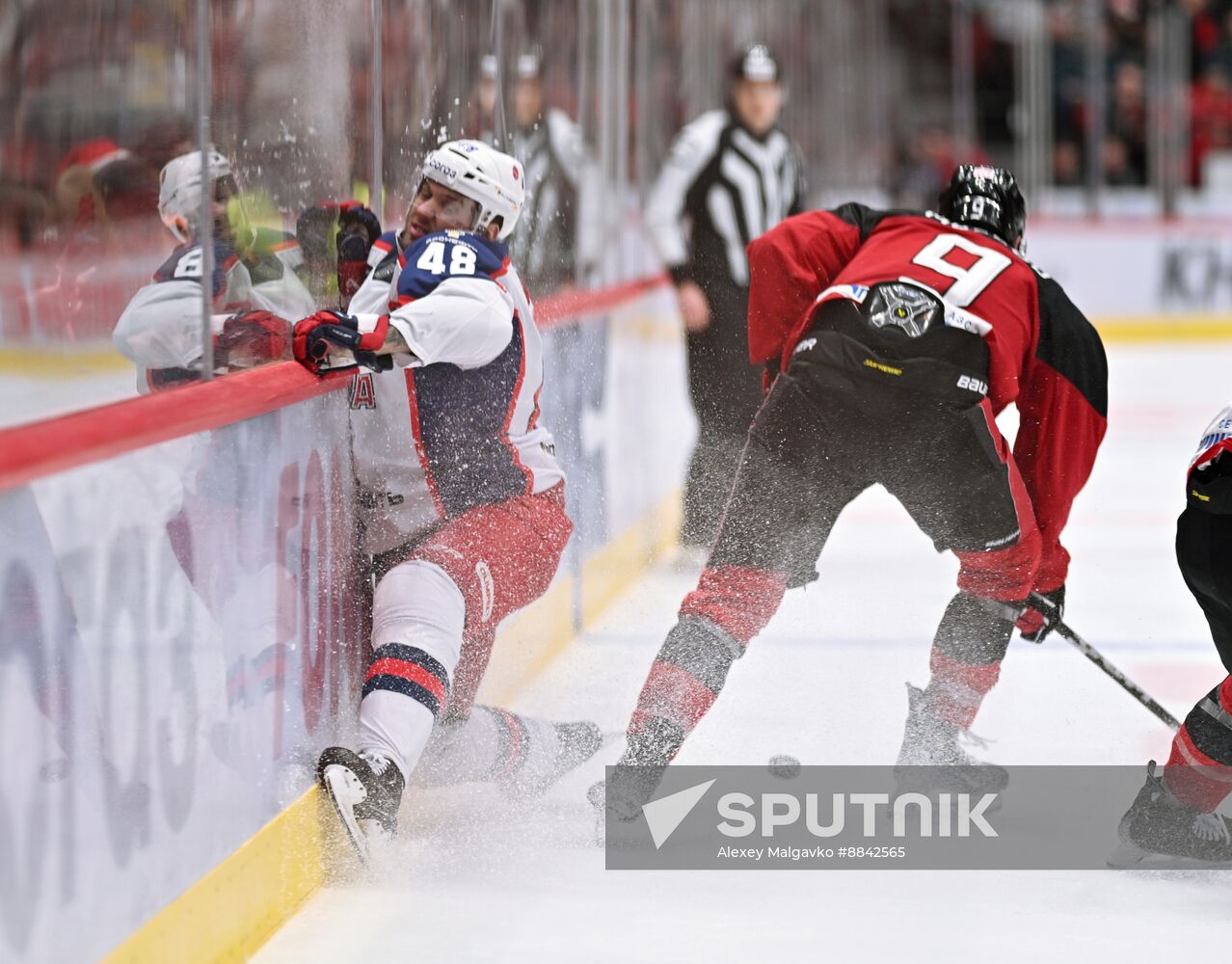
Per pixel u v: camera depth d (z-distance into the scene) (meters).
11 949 7.41
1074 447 12.92
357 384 11.91
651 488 25.62
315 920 10.50
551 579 12.84
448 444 12.08
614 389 21.89
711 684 12.20
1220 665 18.27
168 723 8.93
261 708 10.22
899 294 12.37
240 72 10.48
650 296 25.88
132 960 8.51
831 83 49.91
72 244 8.99
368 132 12.77
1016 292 12.62
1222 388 45.25
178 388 9.49
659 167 26.97
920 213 13.37
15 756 7.46
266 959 9.81
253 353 10.64
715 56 32.59
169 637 8.95
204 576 9.39
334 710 11.56
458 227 12.26
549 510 12.68
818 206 46.59
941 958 9.82
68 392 9.00
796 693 14.87
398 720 11.21
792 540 12.54
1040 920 10.54
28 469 7.23
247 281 10.57
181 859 9.08
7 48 8.58
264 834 10.20
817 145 46.75
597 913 10.60
